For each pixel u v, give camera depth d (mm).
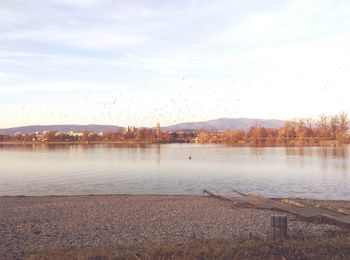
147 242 20297
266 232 22344
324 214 27312
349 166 79875
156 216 28922
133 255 15023
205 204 35438
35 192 47938
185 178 61344
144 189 50000
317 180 57312
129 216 28969
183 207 33500
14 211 31562
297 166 81000
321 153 131000
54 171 74188
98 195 43969
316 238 17719
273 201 36000
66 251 17469
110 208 33156
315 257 13977
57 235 22531
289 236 18781
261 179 59094
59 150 184375
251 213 29734
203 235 21750
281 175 64375
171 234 22516
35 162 99125
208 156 120938
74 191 48656
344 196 42844
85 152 159125
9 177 64188
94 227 24891
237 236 20812
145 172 71438
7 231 23625
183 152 150625
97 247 18562
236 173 68125
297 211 29203
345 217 26000
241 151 152500
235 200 37188
